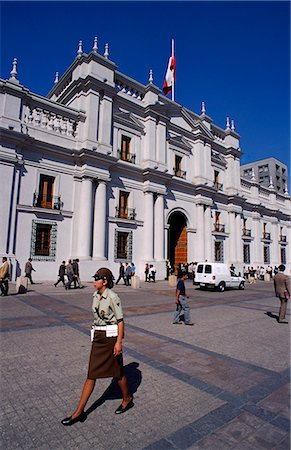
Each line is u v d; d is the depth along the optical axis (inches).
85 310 352.2
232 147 1267.2
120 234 845.8
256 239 1392.7
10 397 133.3
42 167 707.4
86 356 188.2
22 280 504.4
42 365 172.1
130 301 451.2
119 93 893.8
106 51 869.2
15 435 105.3
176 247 1095.0
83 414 116.1
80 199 757.9
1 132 625.6
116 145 860.0
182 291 296.8
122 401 126.0
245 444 102.1
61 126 754.2
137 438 104.6
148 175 898.1
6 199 626.8
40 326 264.7
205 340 237.3
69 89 853.8
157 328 274.1
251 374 167.2
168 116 1029.8
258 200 1443.2
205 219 1100.5
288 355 203.5
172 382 153.4
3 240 614.2
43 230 701.9
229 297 564.7
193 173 1104.2
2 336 229.1
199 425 113.4
